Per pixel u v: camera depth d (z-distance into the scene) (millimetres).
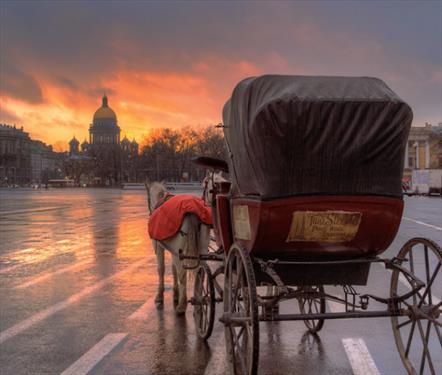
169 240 7285
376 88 4848
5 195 74875
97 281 10227
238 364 5090
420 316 4852
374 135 4668
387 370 5355
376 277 10391
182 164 138500
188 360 5695
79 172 162250
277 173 4648
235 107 5324
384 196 4812
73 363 5617
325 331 6738
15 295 9000
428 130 113812
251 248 4973
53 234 19297
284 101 4492
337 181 4742
